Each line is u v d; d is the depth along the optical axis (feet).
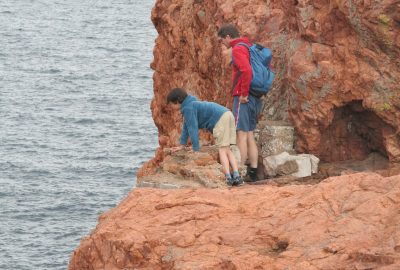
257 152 55.47
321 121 56.90
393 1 53.93
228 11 66.54
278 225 40.14
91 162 339.16
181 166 53.31
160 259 39.70
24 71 592.19
